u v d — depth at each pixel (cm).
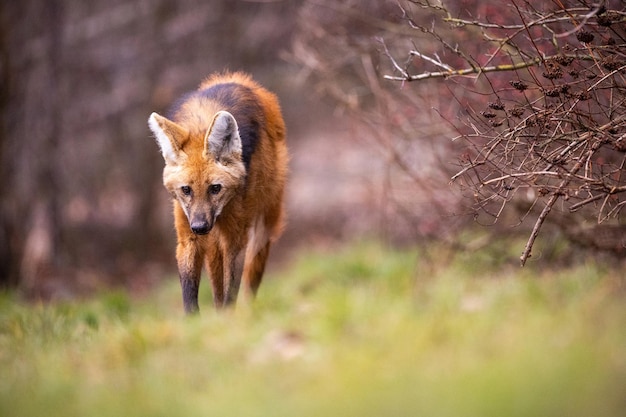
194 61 2698
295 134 3114
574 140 844
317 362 678
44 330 977
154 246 2647
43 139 2317
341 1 1497
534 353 611
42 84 2336
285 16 2550
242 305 952
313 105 3028
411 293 872
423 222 1338
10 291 1784
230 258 1010
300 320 802
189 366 720
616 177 989
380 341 692
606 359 583
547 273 1010
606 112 885
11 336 973
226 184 965
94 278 2219
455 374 606
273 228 1116
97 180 2853
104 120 2769
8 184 2105
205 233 941
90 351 818
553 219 1102
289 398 617
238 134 973
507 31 1076
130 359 762
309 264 1623
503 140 889
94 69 2644
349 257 1612
